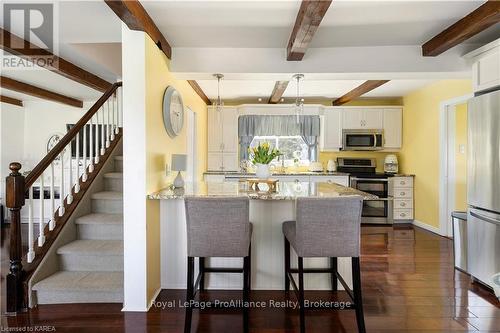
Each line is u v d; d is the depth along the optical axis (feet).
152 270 8.09
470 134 9.40
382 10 7.44
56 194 16.21
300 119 18.85
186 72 9.91
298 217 6.45
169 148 9.78
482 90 9.03
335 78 10.60
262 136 19.40
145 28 7.40
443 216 14.55
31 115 18.79
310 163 19.22
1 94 17.15
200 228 6.57
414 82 15.11
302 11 7.04
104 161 11.25
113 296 7.97
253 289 8.85
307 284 8.90
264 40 9.29
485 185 8.73
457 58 9.76
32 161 18.76
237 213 6.52
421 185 16.44
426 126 15.90
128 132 7.55
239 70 9.94
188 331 6.47
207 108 18.71
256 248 8.84
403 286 8.96
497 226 8.30
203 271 8.30
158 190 8.61
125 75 7.54
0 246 12.59
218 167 18.78
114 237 9.44
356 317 6.66
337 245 6.45
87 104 18.88
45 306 7.73
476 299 8.14
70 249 8.53
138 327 6.84
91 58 10.02
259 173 9.20
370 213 17.30
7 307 7.38
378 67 9.87
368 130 18.48
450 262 10.96
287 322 7.09
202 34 8.83
